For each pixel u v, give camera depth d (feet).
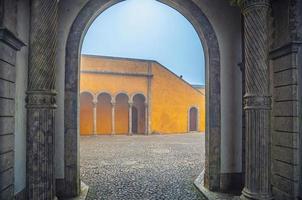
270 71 15.89
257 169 12.67
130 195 17.85
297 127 13.78
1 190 11.34
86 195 17.63
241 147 19.21
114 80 81.46
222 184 18.72
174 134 85.05
